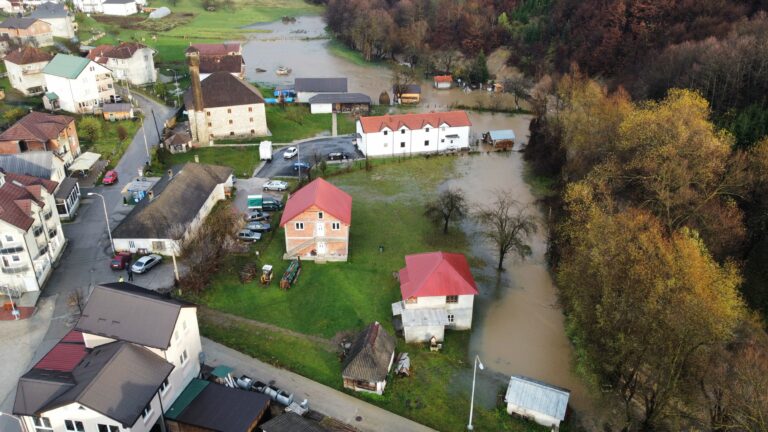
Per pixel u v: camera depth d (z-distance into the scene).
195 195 90.44
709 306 49.66
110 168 108.44
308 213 79.62
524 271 82.44
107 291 55.75
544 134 116.31
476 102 161.62
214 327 68.06
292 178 108.25
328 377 61.28
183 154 116.56
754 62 107.56
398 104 156.50
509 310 74.00
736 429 49.75
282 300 73.44
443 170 115.38
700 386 53.84
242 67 166.00
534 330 70.44
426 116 123.31
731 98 106.31
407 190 105.81
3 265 70.12
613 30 157.25
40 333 66.06
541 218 95.31
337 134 132.00
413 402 58.47
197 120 120.38
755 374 49.22
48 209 77.75
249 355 63.69
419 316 66.94
